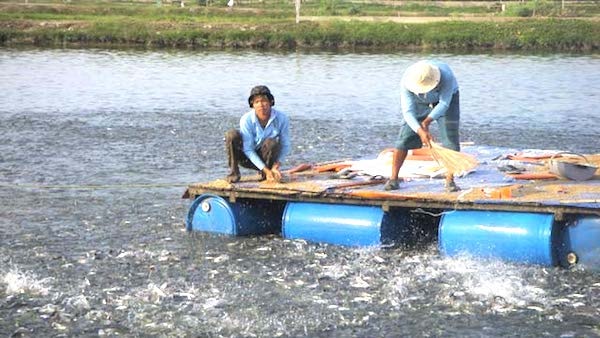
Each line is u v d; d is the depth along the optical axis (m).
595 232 11.16
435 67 12.40
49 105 28.31
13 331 9.62
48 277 11.30
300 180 13.66
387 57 47.38
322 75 37.94
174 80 35.81
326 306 10.31
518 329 9.64
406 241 12.78
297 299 10.54
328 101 29.67
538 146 21.17
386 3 78.56
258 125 13.34
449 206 11.97
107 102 29.22
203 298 10.56
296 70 40.06
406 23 56.50
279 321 9.89
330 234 12.65
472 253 11.77
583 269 11.30
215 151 20.34
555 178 13.39
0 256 12.18
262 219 13.47
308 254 12.26
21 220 14.13
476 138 22.31
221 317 9.99
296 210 12.98
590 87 33.44
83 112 26.80
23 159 19.25
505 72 39.41
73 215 14.45
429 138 12.28
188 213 13.49
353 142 21.73
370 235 12.34
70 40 54.09
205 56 47.22
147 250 12.49
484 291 10.70
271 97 13.34
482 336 9.47
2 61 42.66
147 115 26.23
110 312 10.13
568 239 11.33
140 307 10.29
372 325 9.79
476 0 81.62
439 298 10.53
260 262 11.93
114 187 16.48
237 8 71.19
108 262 11.95
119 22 56.38
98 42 54.31
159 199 15.57
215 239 13.06
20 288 10.88
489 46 53.59
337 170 14.34
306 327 9.73
